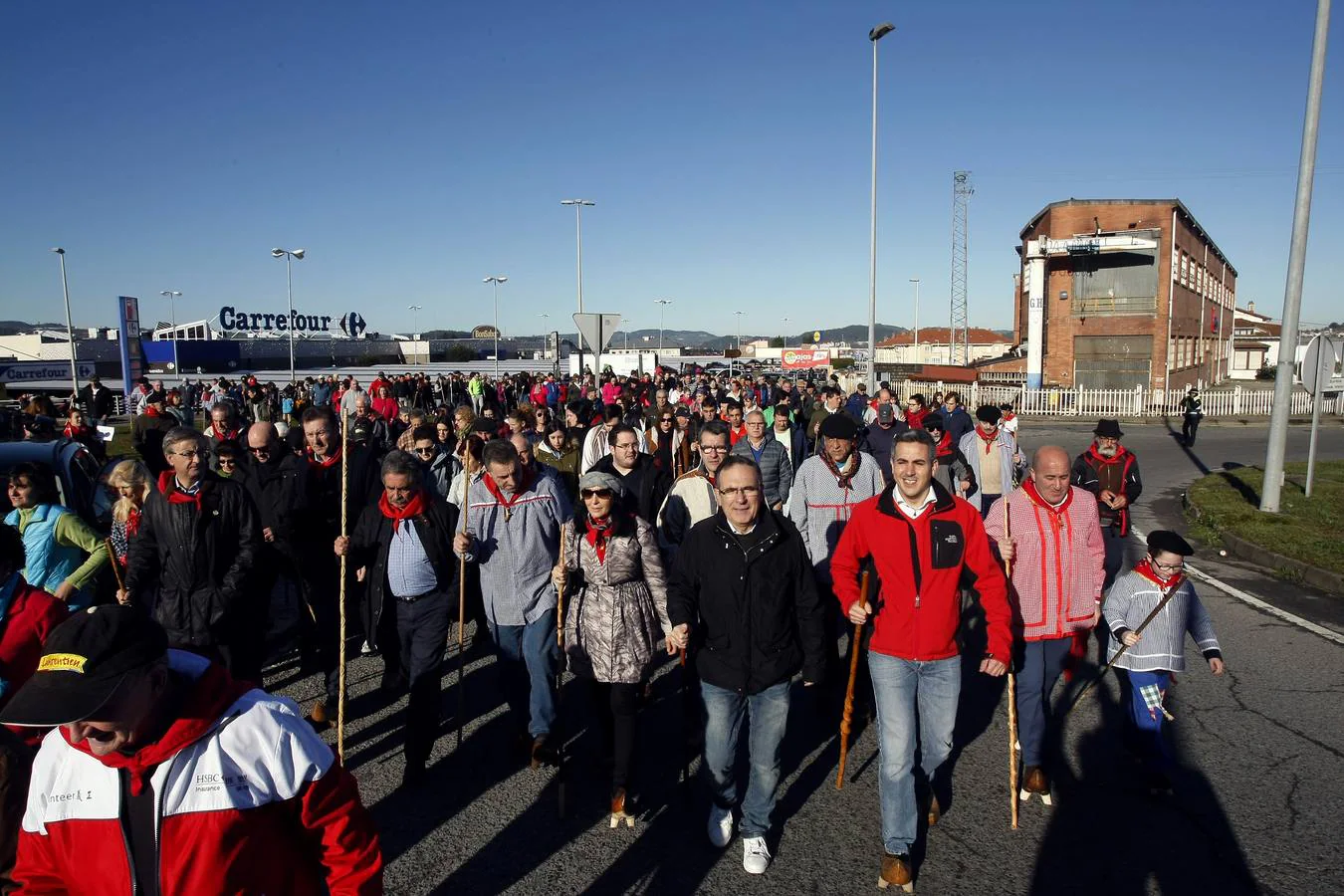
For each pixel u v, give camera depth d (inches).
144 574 192.2
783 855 161.5
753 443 294.7
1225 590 346.6
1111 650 187.6
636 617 180.1
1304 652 269.6
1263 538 415.8
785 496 295.6
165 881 76.5
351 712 230.4
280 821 82.5
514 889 151.8
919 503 159.5
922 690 161.8
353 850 87.0
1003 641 159.5
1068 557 179.3
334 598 249.4
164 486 192.1
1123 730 188.4
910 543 156.8
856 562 166.2
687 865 158.9
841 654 267.4
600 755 205.2
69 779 78.4
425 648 193.0
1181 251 1582.2
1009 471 338.3
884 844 153.3
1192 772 190.4
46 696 70.4
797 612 160.1
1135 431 1139.3
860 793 184.2
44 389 1736.0
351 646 284.2
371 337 3875.5
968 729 215.9
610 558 181.3
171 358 2741.1
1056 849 161.8
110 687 71.2
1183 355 1628.9
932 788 177.3
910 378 1579.7
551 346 3959.2
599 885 152.8
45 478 214.1
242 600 194.7
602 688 193.0
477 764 200.4
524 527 199.2
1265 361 2785.4
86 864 77.7
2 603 130.0
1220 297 2269.9
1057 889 149.6
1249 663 259.1
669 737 215.9
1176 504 570.3
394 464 197.3
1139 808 175.9
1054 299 1496.1
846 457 234.7
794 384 1071.6
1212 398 1326.3
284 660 272.5
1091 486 335.3
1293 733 209.2
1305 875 151.7
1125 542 435.5
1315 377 531.5
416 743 188.9
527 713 205.3
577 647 180.5
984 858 159.2
